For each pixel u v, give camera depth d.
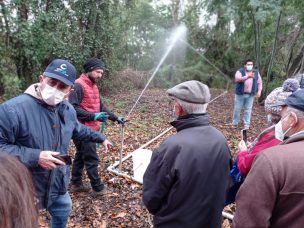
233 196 2.63
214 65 18.38
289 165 1.48
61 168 2.71
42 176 2.55
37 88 2.52
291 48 13.75
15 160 0.98
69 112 2.79
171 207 2.21
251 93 8.12
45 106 2.50
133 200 4.29
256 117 10.38
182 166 2.12
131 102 11.95
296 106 1.73
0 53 9.62
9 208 0.86
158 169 2.19
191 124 2.27
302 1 10.12
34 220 0.94
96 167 4.29
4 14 9.46
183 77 18.59
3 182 0.88
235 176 2.57
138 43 20.33
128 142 6.98
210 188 2.18
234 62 17.77
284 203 1.49
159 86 18.06
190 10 18.70
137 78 16.52
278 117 2.41
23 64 10.48
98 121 4.21
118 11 13.81
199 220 2.20
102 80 13.16
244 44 15.22
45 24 10.32
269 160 1.51
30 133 2.41
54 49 10.59
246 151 2.44
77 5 11.36
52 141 2.57
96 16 12.02
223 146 2.26
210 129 2.30
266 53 14.05
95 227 3.71
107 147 3.20
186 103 2.25
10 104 2.38
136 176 4.70
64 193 2.85
